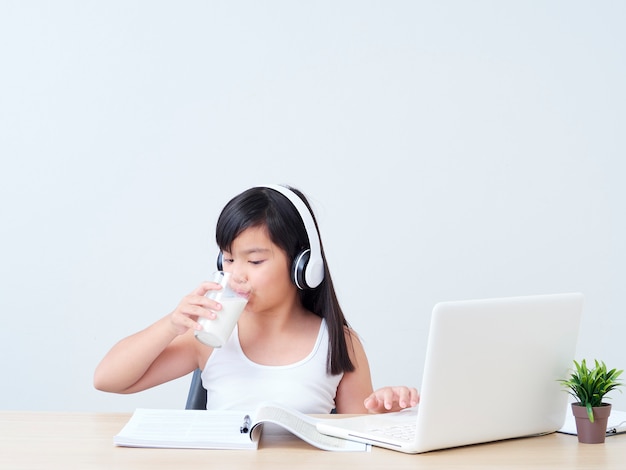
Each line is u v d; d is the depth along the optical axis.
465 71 3.01
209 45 2.97
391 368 3.00
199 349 1.77
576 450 1.25
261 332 1.75
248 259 1.65
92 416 1.46
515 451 1.24
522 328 1.27
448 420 1.21
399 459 1.17
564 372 1.35
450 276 3.01
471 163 3.01
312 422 1.36
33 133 2.95
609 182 3.05
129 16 2.96
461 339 1.19
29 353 2.96
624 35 3.04
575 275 3.04
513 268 3.03
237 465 1.12
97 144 2.96
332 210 2.99
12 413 1.48
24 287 2.96
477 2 3.01
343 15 2.99
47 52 2.96
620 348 3.05
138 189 2.97
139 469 1.10
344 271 2.99
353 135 2.99
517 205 3.03
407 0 2.99
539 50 3.02
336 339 1.76
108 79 2.96
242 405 1.67
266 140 2.98
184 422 1.36
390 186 2.99
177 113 2.97
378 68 2.99
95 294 2.96
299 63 2.98
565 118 3.03
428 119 3.00
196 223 2.97
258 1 2.97
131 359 1.61
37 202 2.96
